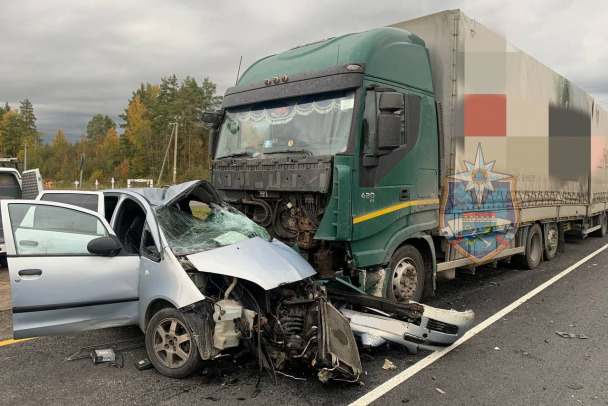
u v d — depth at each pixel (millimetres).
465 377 4422
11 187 9609
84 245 4562
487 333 5719
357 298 5059
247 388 4074
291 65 6207
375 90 5477
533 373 4531
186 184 5391
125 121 88625
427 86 6496
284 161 5594
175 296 4098
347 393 4035
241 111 6621
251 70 6871
